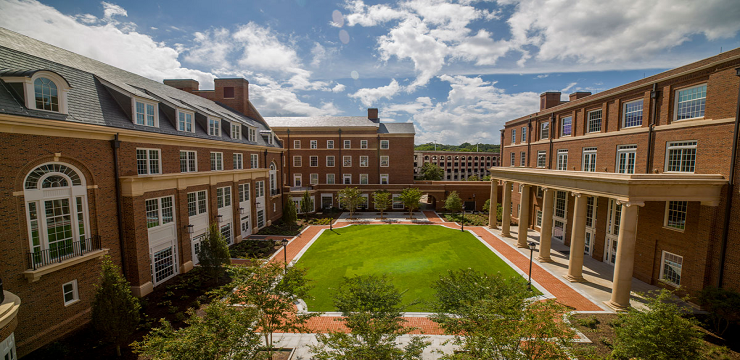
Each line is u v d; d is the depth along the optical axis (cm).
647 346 877
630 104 2003
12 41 1466
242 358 827
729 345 1197
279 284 1120
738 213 1381
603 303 1580
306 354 1192
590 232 2364
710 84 1497
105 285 1096
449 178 9775
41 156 1234
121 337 1130
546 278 1925
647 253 1828
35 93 1253
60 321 1288
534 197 3262
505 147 4019
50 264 1238
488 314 925
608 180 1556
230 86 3766
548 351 815
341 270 2114
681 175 1480
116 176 1559
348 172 5016
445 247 2655
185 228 2034
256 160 3331
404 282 1903
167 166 1923
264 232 3219
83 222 1413
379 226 3541
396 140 4953
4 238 1123
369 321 1047
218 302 960
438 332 1346
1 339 813
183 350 767
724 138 1435
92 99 1575
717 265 1462
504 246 2669
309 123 5197
